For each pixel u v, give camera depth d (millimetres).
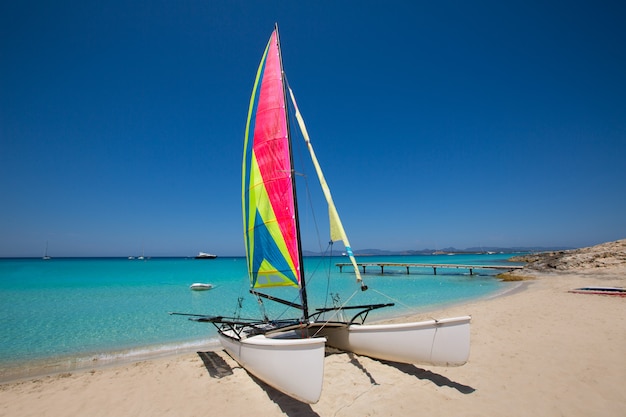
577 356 6469
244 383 5992
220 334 7453
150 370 6863
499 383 5410
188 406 5184
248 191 7934
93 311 14234
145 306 15516
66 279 29844
